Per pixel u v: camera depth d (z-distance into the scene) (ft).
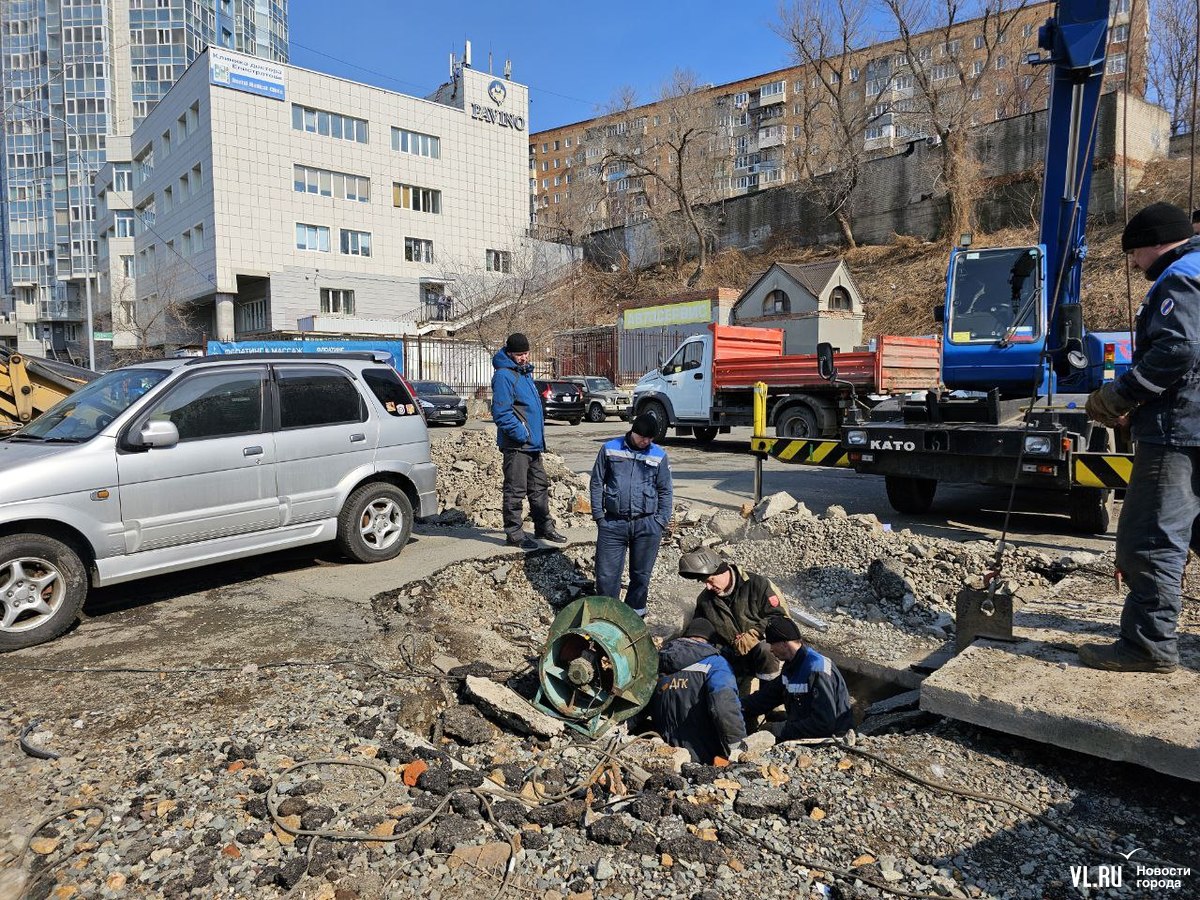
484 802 9.97
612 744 12.22
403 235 152.66
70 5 213.66
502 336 117.80
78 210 226.79
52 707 12.73
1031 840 9.34
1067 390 32.22
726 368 52.75
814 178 142.82
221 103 129.70
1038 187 110.63
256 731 11.91
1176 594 11.03
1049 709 10.47
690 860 8.91
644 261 173.27
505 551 22.39
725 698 13.32
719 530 25.03
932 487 30.04
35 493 15.14
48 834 9.35
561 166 327.47
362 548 20.83
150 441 16.33
